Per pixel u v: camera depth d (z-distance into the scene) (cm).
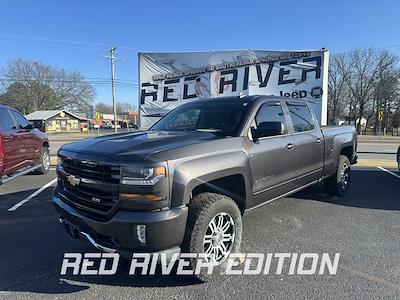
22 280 358
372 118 7575
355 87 6825
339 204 627
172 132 427
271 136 440
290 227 505
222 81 1064
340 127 660
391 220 541
